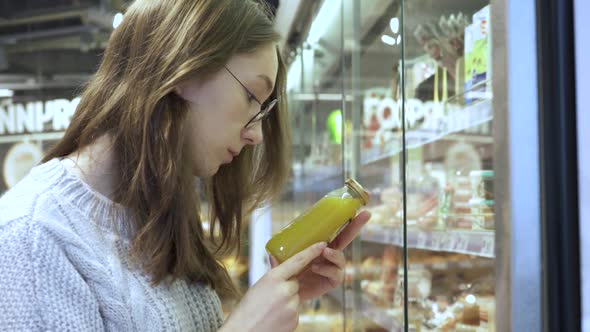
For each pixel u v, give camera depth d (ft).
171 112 3.08
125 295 2.94
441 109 4.95
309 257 3.20
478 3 4.33
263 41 3.32
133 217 3.13
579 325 2.23
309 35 7.43
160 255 3.07
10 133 14.94
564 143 2.23
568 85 2.23
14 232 2.69
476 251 3.70
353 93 6.93
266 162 4.15
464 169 4.79
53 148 3.39
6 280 2.60
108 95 3.21
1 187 14.82
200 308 3.46
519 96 2.28
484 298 4.15
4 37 14.87
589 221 2.23
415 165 5.41
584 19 2.22
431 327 4.49
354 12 5.99
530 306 2.28
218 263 3.83
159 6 3.10
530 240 2.27
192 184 3.24
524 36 2.27
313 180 9.59
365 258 6.54
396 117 6.23
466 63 4.50
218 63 3.10
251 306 3.00
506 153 2.30
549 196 2.25
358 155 7.19
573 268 2.23
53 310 2.62
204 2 3.09
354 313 6.61
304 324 8.30
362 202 3.62
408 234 4.99
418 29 4.74
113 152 3.15
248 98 3.33
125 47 3.21
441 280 4.63
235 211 4.17
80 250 2.83
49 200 2.88
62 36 14.98
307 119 9.93
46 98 15.05
